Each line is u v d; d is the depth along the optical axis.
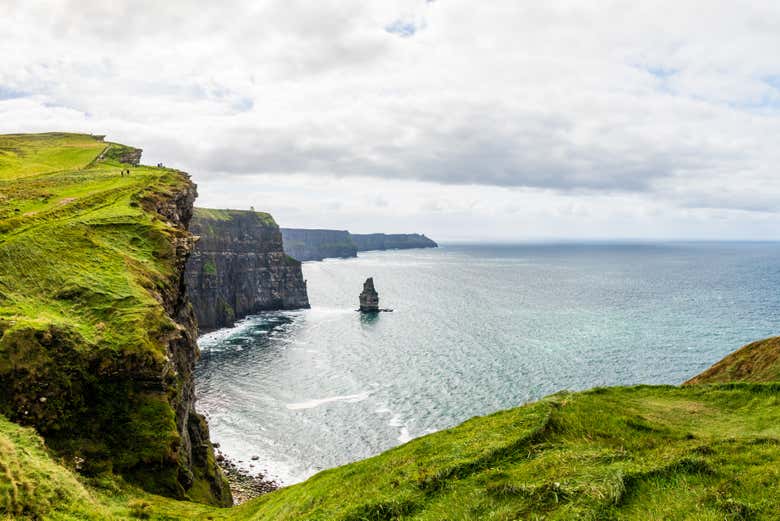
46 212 54.22
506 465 21.38
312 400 99.06
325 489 25.69
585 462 19.95
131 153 127.31
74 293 41.66
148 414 37.41
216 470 54.72
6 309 36.50
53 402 33.34
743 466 18.27
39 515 21.50
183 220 80.44
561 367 112.69
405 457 26.17
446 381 106.94
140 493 33.12
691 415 28.73
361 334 162.38
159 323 42.31
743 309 191.75
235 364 127.00
